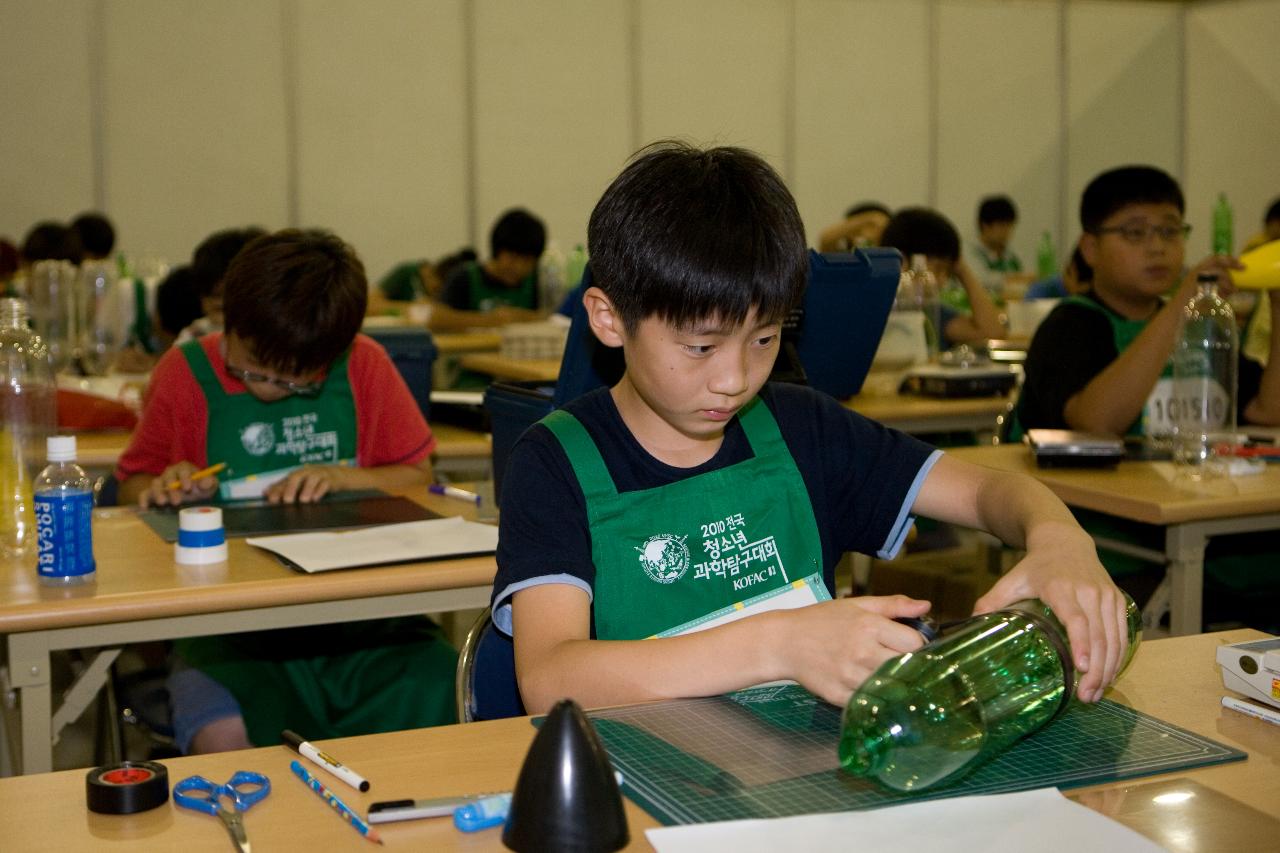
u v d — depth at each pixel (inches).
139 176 287.3
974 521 52.6
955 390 129.4
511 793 33.4
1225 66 362.9
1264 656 40.1
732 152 46.8
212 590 61.3
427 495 85.7
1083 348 102.7
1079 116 366.9
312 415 89.7
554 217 325.1
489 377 164.9
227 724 72.4
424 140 311.0
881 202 352.2
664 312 43.1
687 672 40.6
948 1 350.9
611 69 325.1
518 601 46.1
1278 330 101.9
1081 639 39.2
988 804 32.7
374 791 35.0
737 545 50.2
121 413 114.4
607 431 50.4
